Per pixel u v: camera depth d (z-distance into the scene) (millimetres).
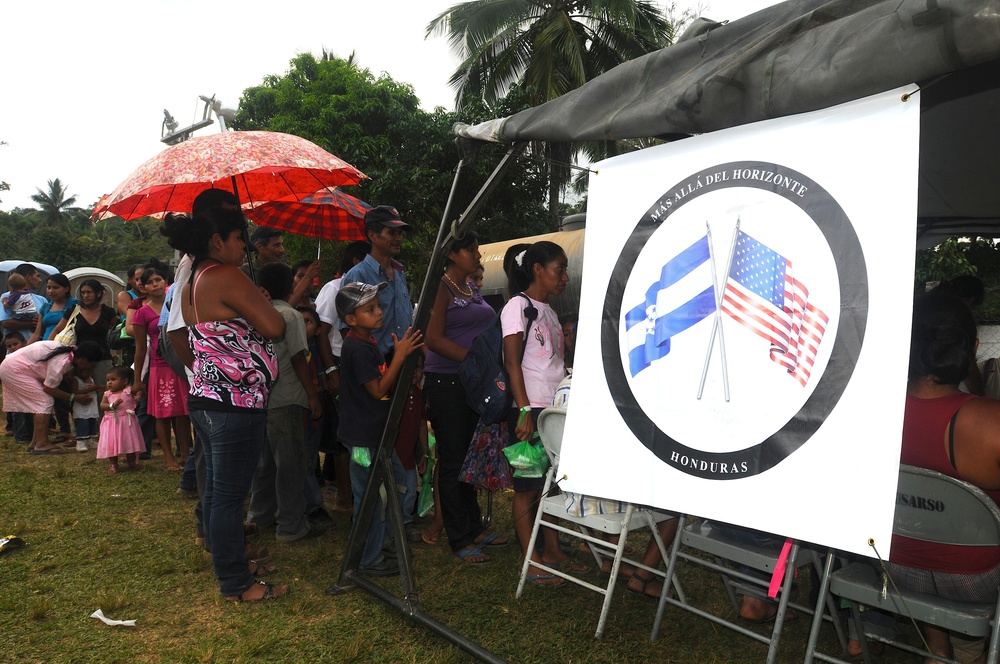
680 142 2273
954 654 2443
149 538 4250
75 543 4160
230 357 3131
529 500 3650
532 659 2822
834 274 1865
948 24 1571
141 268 6078
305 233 5555
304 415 4129
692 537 2818
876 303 1776
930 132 3328
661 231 2275
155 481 5660
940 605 2127
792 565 2395
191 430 5961
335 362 4855
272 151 3244
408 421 3688
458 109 19812
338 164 3477
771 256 1998
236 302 3111
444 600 3379
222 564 3303
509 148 2980
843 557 2604
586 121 2496
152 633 3062
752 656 2877
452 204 3225
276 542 4215
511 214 16234
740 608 3131
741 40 2174
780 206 1996
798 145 1976
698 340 2135
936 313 2256
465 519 3928
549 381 3615
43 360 6816
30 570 3732
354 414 3424
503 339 3525
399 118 16500
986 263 6910
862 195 1829
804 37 1928
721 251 2113
